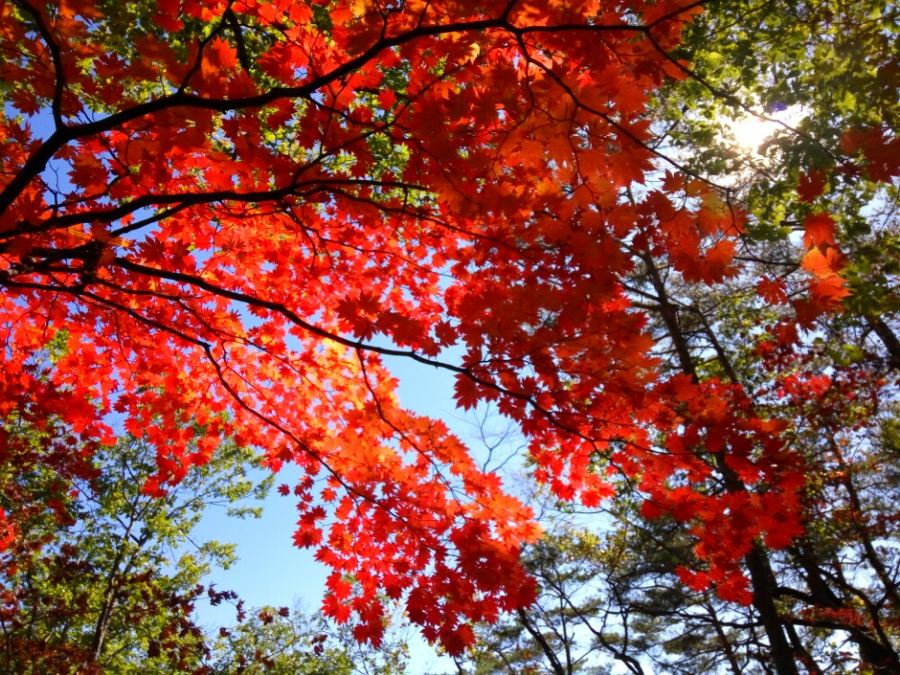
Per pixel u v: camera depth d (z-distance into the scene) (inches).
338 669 693.3
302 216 168.1
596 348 146.9
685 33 262.5
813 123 253.1
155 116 126.1
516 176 132.9
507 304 142.9
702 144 290.8
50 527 449.1
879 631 406.0
